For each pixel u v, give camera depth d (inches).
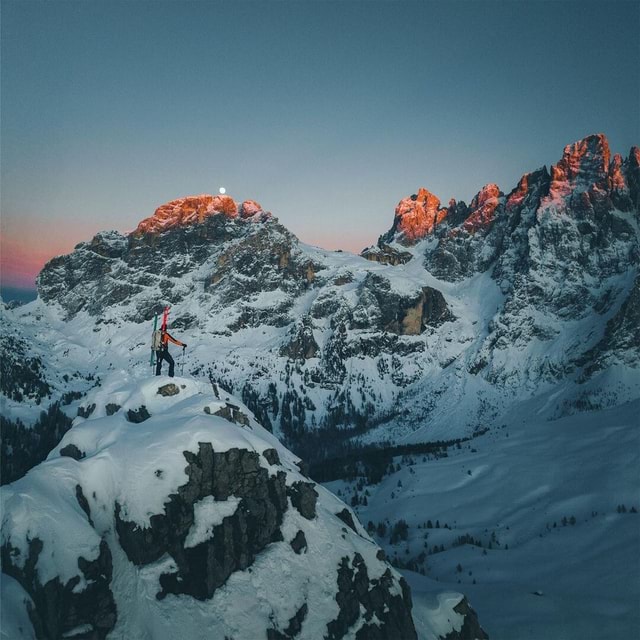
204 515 3107.8
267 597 3075.8
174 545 2989.7
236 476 3289.9
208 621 2856.8
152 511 2977.4
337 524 3737.7
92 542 2637.8
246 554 3157.0
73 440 3233.3
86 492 2906.0
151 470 3075.8
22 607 2279.8
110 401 3843.5
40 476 2780.5
